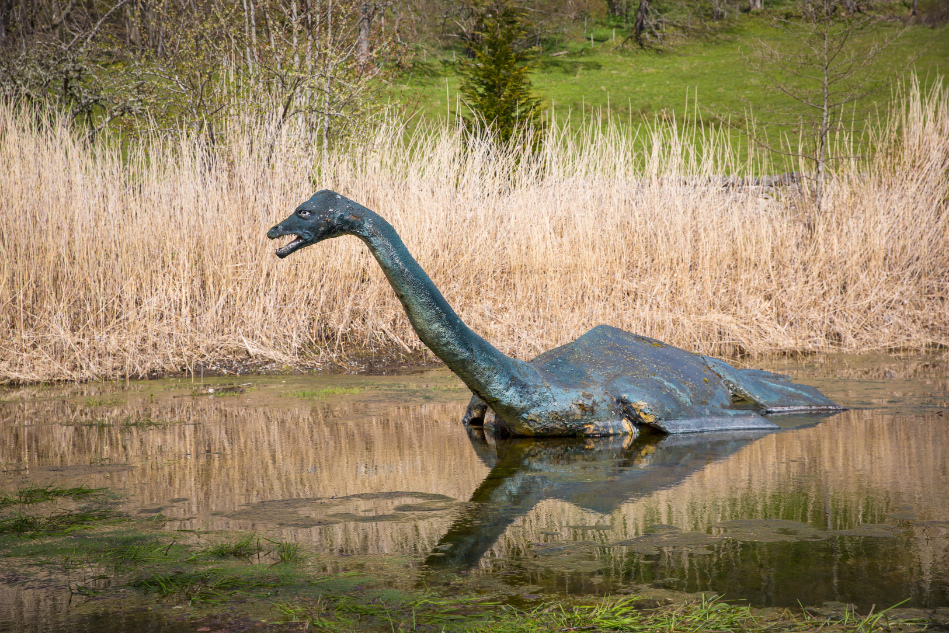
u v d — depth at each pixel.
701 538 7.40
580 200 22.88
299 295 20.61
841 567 6.62
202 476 9.84
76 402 15.03
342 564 6.84
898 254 23.11
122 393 16.03
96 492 9.16
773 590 6.16
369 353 20.09
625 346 13.88
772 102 63.34
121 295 19.58
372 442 11.77
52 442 11.73
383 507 8.52
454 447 11.51
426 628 5.56
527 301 21.59
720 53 89.88
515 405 11.95
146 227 20.09
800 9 34.19
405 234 21.73
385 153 23.05
